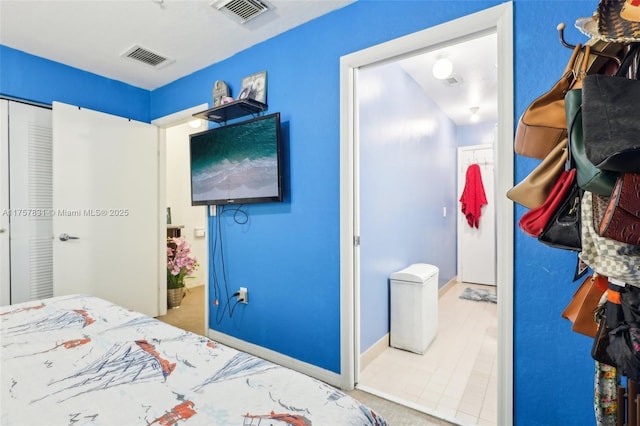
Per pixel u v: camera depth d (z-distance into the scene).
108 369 0.97
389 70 2.72
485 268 4.66
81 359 1.03
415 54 1.82
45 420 0.74
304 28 2.20
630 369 0.75
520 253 1.47
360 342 2.27
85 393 0.84
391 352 2.56
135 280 3.17
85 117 2.83
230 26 2.23
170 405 0.79
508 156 1.48
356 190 2.05
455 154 4.93
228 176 2.48
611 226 0.68
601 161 0.64
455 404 1.85
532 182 0.95
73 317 1.41
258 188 2.30
